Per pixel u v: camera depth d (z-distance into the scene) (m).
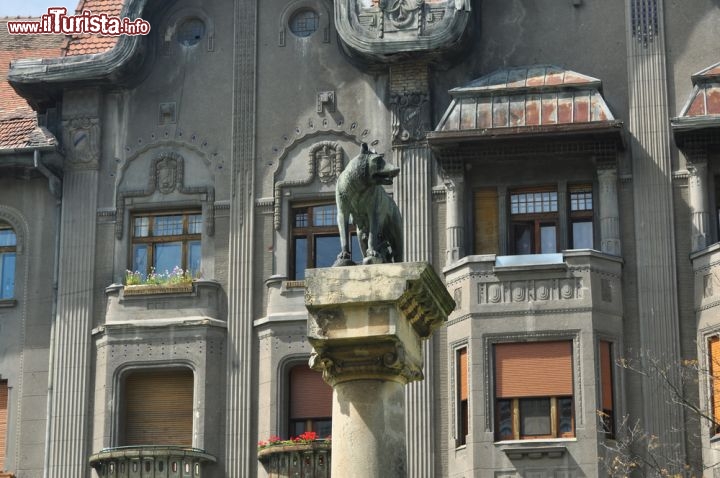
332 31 47.91
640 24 46.22
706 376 42.44
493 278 43.56
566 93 44.97
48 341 46.66
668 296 43.56
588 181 44.97
